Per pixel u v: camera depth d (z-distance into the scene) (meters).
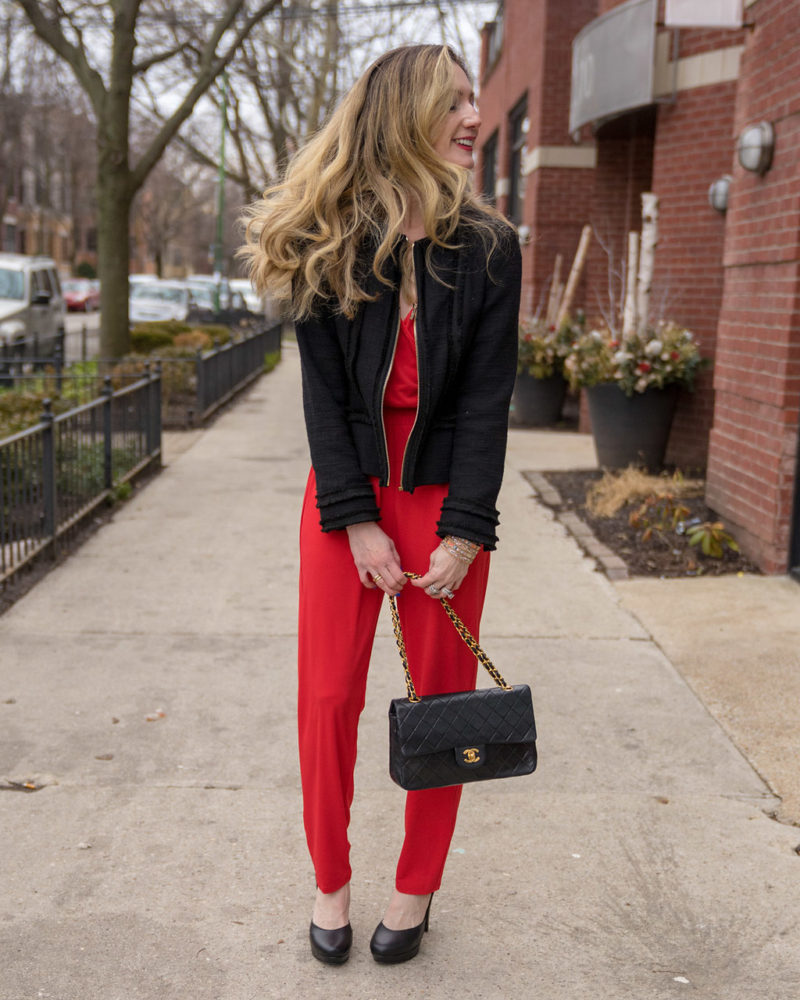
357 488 2.15
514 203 15.70
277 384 17.83
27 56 20.67
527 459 9.47
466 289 2.12
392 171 2.11
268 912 2.59
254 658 4.45
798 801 3.21
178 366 12.64
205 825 3.02
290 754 3.52
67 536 6.54
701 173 8.53
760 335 5.77
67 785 3.27
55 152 52.66
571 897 2.67
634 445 8.43
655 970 2.37
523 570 5.85
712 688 4.11
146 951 2.42
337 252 2.10
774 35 5.66
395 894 2.39
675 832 3.01
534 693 4.06
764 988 2.31
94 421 7.18
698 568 5.78
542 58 12.46
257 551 6.30
